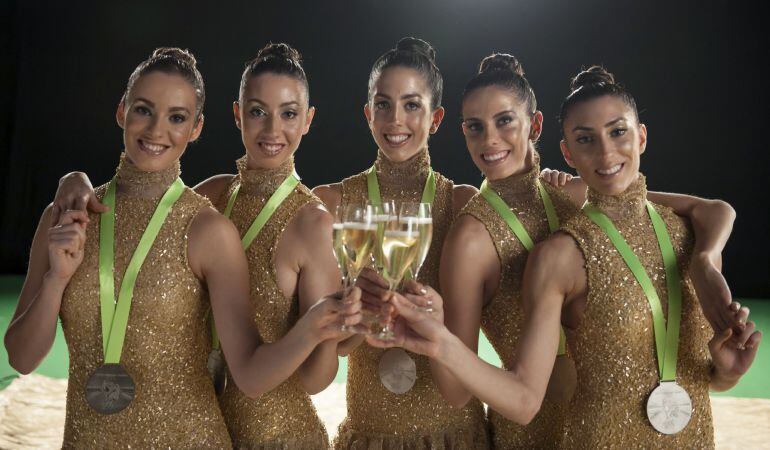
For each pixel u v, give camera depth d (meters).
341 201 2.92
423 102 2.80
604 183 2.25
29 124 13.63
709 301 2.09
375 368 2.75
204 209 2.25
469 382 1.97
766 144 12.17
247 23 13.66
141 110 2.19
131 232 2.19
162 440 2.14
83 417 2.15
